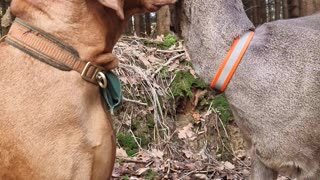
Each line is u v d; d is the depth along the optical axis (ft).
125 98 4.41
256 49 2.40
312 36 2.37
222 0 2.44
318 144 2.34
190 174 4.01
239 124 2.50
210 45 2.43
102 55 2.17
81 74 2.12
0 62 2.12
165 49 5.02
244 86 2.39
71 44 2.12
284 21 2.53
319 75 2.30
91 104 2.15
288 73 2.34
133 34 5.87
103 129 2.16
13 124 2.04
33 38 2.11
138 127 4.38
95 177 2.15
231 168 4.19
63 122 2.06
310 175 2.38
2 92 2.07
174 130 4.44
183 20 2.54
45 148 2.02
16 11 2.17
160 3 2.21
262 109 2.38
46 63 2.09
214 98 4.58
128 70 4.59
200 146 4.40
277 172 2.58
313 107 2.30
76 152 2.07
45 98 2.05
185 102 4.57
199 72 2.50
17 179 2.06
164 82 4.61
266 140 2.40
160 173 3.98
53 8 2.11
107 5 2.01
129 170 3.95
